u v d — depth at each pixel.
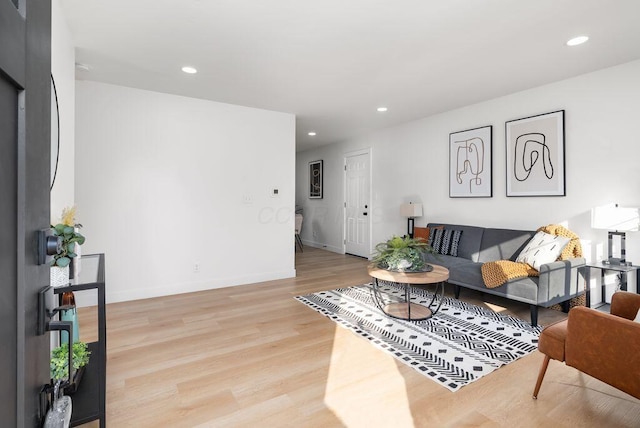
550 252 3.00
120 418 1.63
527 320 2.95
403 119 4.98
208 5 2.07
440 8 2.10
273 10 2.12
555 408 1.72
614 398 1.80
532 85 3.51
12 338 0.55
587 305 3.12
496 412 1.69
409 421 1.63
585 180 3.21
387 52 2.71
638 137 2.88
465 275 3.42
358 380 1.99
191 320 2.97
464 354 2.31
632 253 2.98
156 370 2.09
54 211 1.89
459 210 4.44
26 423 0.58
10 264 0.54
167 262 3.78
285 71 3.10
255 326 2.83
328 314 3.12
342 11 2.13
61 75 2.10
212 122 4.03
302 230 8.16
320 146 7.38
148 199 3.66
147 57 2.79
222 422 1.61
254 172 4.35
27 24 0.59
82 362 1.47
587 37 2.47
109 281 3.47
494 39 2.50
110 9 2.10
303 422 1.62
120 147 3.50
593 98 3.15
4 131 0.52
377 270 3.04
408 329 2.75
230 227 4.18
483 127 4.09
